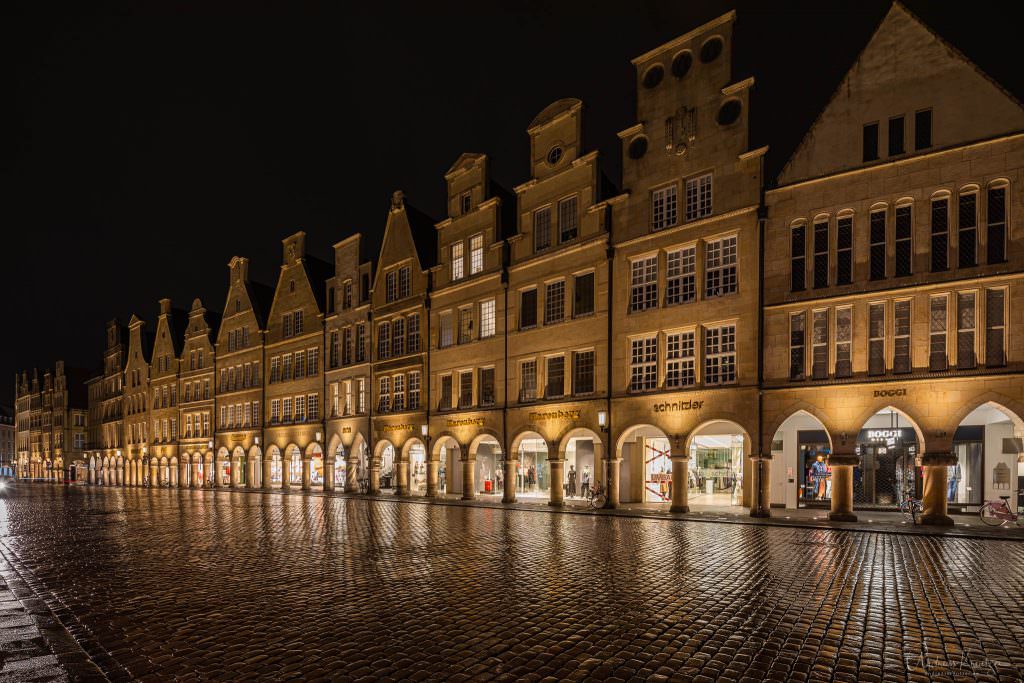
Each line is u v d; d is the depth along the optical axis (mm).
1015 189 17969
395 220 38312
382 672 6496
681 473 23609
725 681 6152
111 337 76375
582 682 6156
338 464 46188
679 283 24719
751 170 22797
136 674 6602
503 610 8844
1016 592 9828
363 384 39688
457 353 33375
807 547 14758
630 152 26531
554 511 25125
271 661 6922
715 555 13562
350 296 41719
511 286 30906
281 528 19656
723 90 23469
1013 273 17703
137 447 67125
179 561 13641
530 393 29625
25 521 24016
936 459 18547
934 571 11594
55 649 7465
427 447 34281
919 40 19984
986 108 18641
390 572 11789
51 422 95688
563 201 29203
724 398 22688
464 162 33969
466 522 21062
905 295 19500
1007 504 18828
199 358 57094
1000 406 17734
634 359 25844
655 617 8391
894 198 19953
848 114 21094
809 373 21062
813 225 21422
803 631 7734
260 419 48469
